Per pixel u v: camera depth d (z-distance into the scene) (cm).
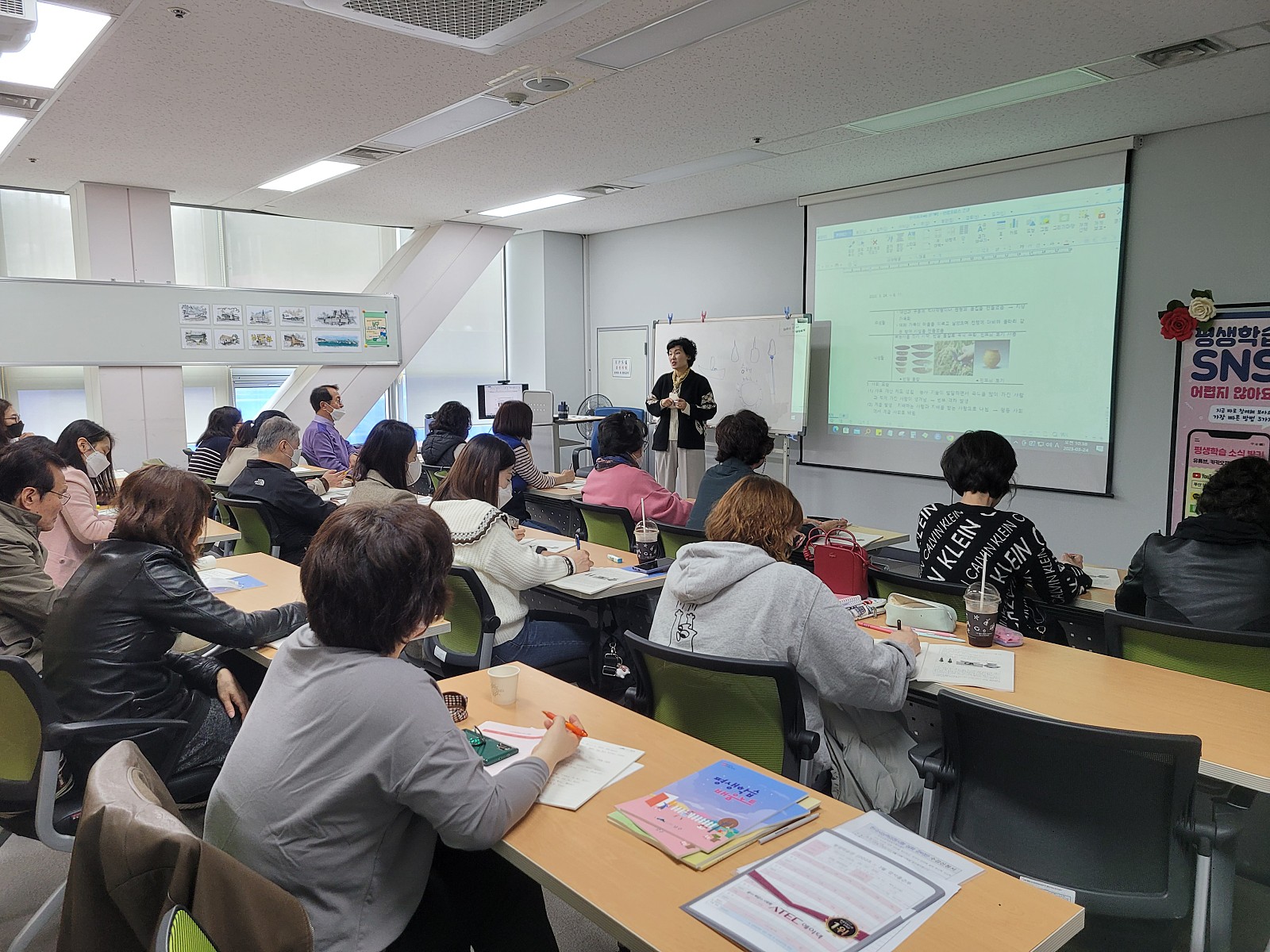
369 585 119
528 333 813
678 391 603
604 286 796
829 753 184
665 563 296
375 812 116
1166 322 444
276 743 117
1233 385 430
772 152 484
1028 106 397
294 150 465
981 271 521
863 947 97
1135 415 470
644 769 144
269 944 92
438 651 266
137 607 187
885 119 417
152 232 580
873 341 583
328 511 387
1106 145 459
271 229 714
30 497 231
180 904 86
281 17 280
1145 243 457
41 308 547
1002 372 519
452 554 129
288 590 264
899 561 347
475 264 741
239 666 259
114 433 586
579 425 803
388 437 328
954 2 274
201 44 306
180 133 428
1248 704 172
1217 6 279
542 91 362
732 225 673
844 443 608
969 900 107
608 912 105
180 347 603
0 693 169
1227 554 208
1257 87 369
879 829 124
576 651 271
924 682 183
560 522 528
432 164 504
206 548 424
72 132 423
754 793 133
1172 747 128
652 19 285
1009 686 180
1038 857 146
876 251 573
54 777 170
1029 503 515
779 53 320
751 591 175
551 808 130
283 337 649
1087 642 274
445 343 811
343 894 115
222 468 466
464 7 267
